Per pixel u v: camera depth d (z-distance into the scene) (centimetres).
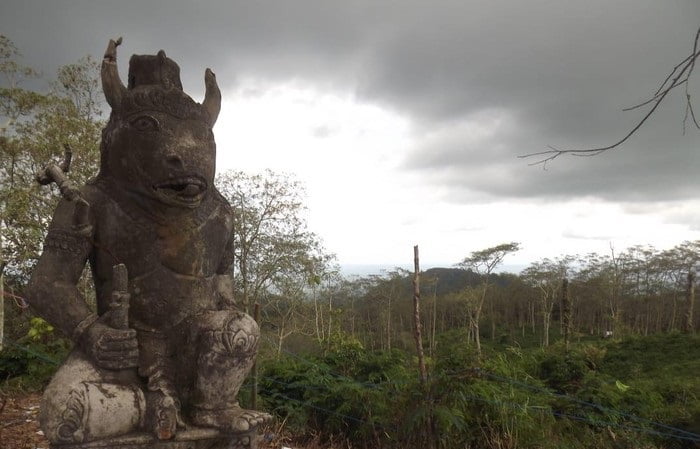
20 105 1084
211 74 291
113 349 238
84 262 261
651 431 509
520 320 4069
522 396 495
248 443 248
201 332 251
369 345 2491
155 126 255
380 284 3419
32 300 246
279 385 572
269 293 1900
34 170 1090
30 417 534
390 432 458
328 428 520
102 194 264
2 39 1034
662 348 2047
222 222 285
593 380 574
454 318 4044
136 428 235
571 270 4259
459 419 421
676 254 4009
